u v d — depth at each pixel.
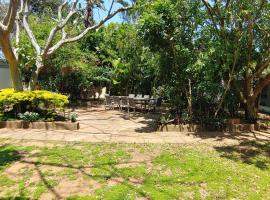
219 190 4.56
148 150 6.49
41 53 10.38
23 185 4.55
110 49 16.56
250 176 5.21
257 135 8.52
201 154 6.37
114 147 6.66
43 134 7.90
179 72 9.18
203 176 5.07
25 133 7.98
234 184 4.82
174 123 9.03
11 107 9.57
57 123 8.66
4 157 5.83
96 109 13.87
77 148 6.53
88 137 7.66
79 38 10.66
